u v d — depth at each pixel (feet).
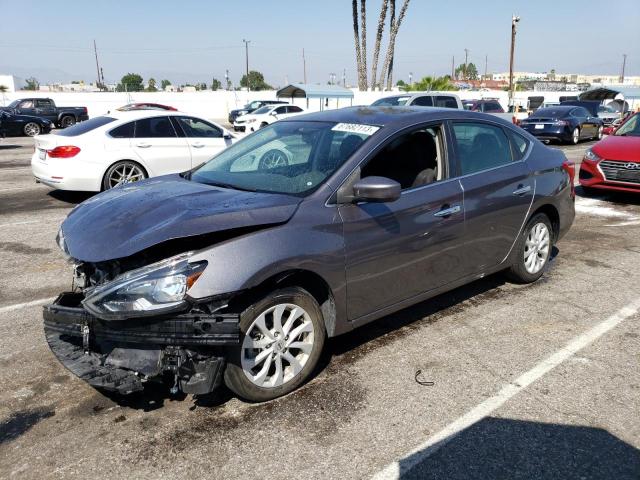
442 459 9.39
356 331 14.34
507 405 10.98
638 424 10.39
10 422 10.41
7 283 17.75
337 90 101.19
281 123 15.35
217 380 10.19
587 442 9.86
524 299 16.56
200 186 12.66
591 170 31.30
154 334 9.67
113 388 9.66
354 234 11.65
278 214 10.84
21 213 27.78
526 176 16.14
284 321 11.10
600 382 11.87
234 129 87.35
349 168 12.00
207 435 10.02
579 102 84.53
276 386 10.98
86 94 133.49
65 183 29.22
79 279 11.19
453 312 15.58
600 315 15.43
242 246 10.15
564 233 18.47
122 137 30.48
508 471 9.12
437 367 12.49
